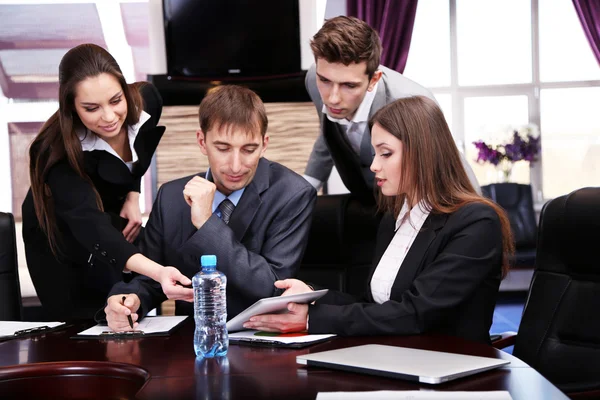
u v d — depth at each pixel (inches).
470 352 55.6
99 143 88.6
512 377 47.5
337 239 101.2
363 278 99.6
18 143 249.4
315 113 216.4
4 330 71.7
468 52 269.1
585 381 67.3
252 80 229.3
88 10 247.8
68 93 82.5
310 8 247.3
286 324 65.1
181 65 232.4
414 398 41.5
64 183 85.4
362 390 45.2
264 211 80.7
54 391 56.0
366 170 104.0
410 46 264.8
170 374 51.4
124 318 69.5
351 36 85.9
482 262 66.9
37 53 248.2
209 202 73.8
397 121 71.3
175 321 74.0
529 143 253.8
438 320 65.1
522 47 269.1
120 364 55.3
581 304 70.0
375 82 91.8
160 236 82.3
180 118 213.2
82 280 93.7
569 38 269.1
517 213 245.0
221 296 58.6
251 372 51.0
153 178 213.3
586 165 270.1
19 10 246.2
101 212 83.3
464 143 269.7
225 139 72.7
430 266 67.3
